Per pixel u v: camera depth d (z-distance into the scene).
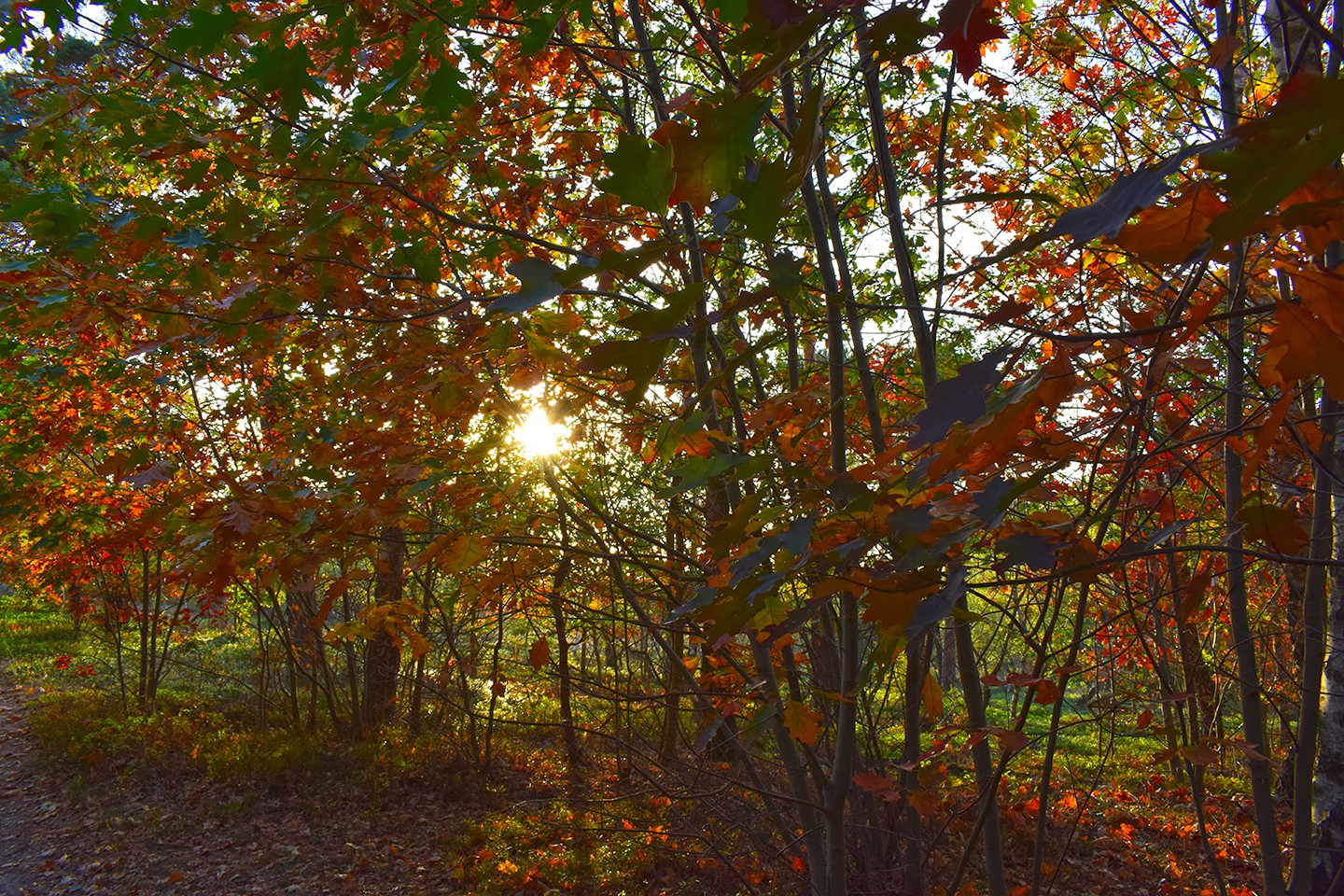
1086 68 3.76
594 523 3.82
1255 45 2.54
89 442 7.15
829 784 2.81
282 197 3.05
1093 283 2.40
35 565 9.67
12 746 9.58
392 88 1.84
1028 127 3.87
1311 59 1.73
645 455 3.07
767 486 1.25
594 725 7.34
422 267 2.44
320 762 8.82
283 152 2.13
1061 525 1.13
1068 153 3.67
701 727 3.34
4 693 12.26
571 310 2.95
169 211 2.41
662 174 0.68
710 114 0.67
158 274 2.49
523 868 5.98
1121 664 3.73
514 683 9.62
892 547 1.04
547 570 3.20
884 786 1.99
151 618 11.12
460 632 6.99
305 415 3.75
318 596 9.22
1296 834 2.30
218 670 13.02
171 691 12.02
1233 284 1.57
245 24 1.69
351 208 2.52
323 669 9.95
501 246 2.91
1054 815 6.51
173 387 6.51
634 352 0.69
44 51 2.32
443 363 2.37
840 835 2.77
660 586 3.31
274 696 11.20
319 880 6.49
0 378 6.33
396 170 2.63
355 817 7.64
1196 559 2.79
